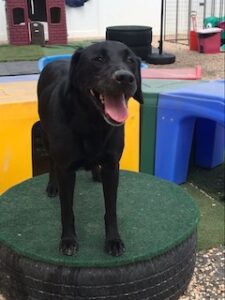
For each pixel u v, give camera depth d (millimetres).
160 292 1152
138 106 1827
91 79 1017
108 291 1101
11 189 1495
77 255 1117
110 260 1089
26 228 1249
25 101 1608
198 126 2113
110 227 1171
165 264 1137
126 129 1816
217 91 1813
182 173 1966
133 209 1360
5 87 1919
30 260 1123
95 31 5980
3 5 5395
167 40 5766
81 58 1048
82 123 1066
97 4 5887
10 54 4352
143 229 1239
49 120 1162
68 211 1153
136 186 1515
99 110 1026
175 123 1842
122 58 1049
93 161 1134
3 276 1196
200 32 4781
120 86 961
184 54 4781
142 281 1112
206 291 1265
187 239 1221
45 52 4496
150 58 4250
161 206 1380
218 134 2129
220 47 5031
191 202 1409
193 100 1761
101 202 1418
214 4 6094
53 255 1112
